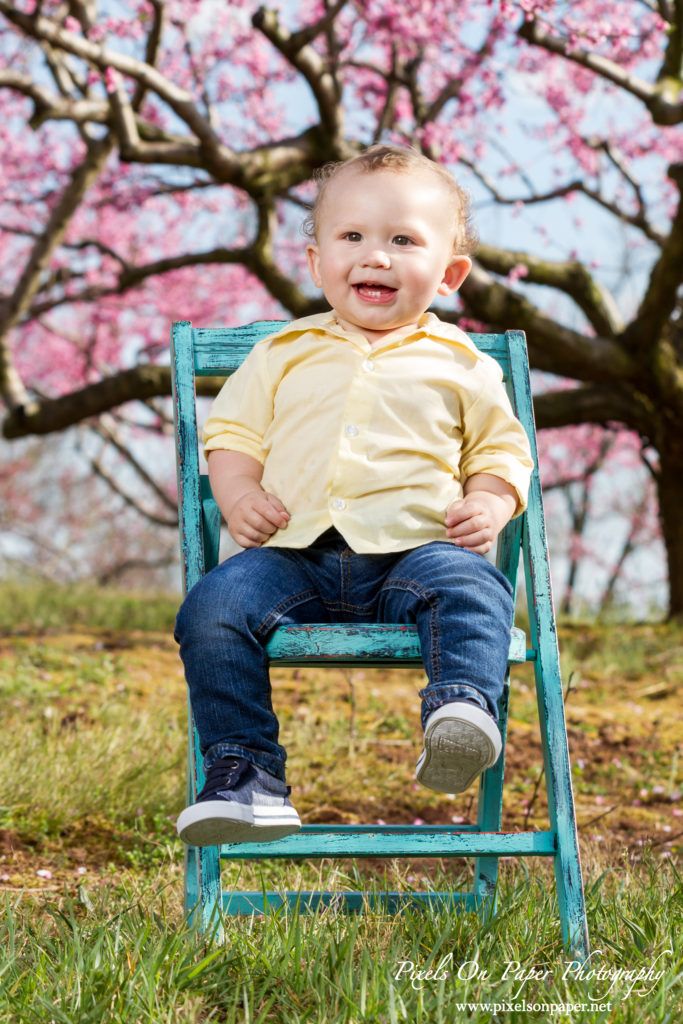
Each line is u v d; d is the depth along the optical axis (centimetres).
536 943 198
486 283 726
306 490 216
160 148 700
